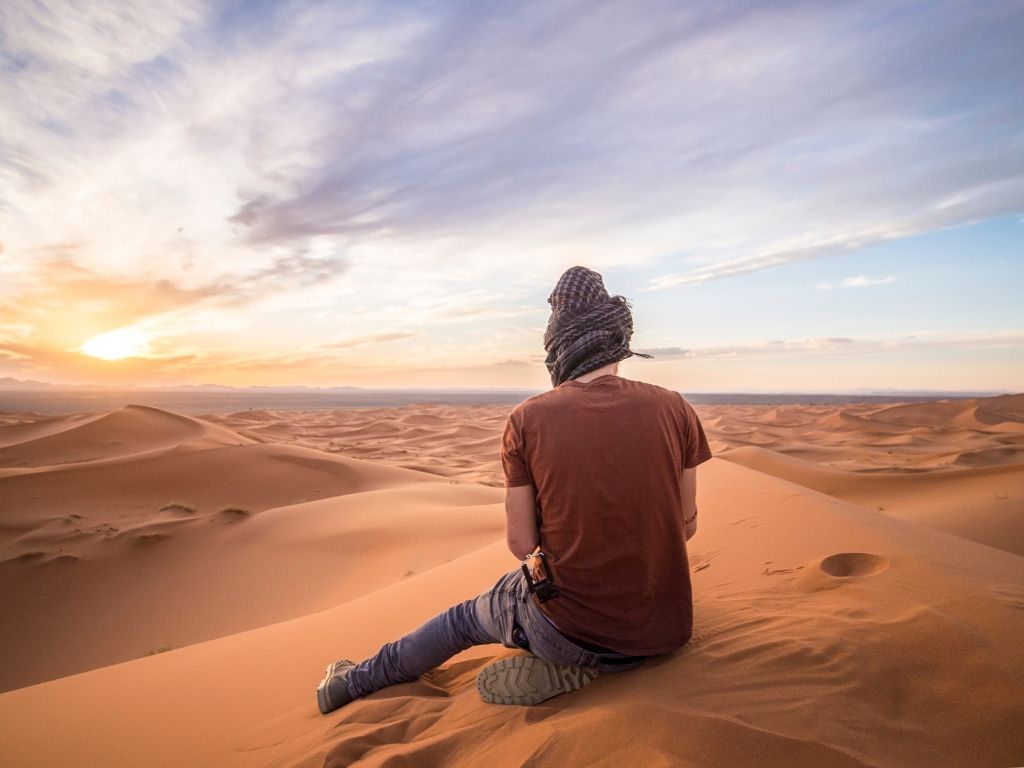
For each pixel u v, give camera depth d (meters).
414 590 7.18
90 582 21.53
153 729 3.61
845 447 68.12
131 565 22.92
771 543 4.38
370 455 77.62
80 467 39.50
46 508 32.84
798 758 1.44
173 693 4.38
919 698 1.70
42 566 22.66
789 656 2.05
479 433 107.56
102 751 3.39
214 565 22.39
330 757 2.17
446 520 22.56
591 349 2.12
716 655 2.17
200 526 26.75
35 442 60.47
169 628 17.83
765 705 1.74
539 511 2.15
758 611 2.78
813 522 4.66
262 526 26.03
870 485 30.05
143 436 64.12
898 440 74.06
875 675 1.84
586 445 2.00
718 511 6.23
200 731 3.37
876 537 3.76
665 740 1.60
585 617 2.08
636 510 2.00
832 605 2.61
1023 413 120.50
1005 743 1.42
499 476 53.88
